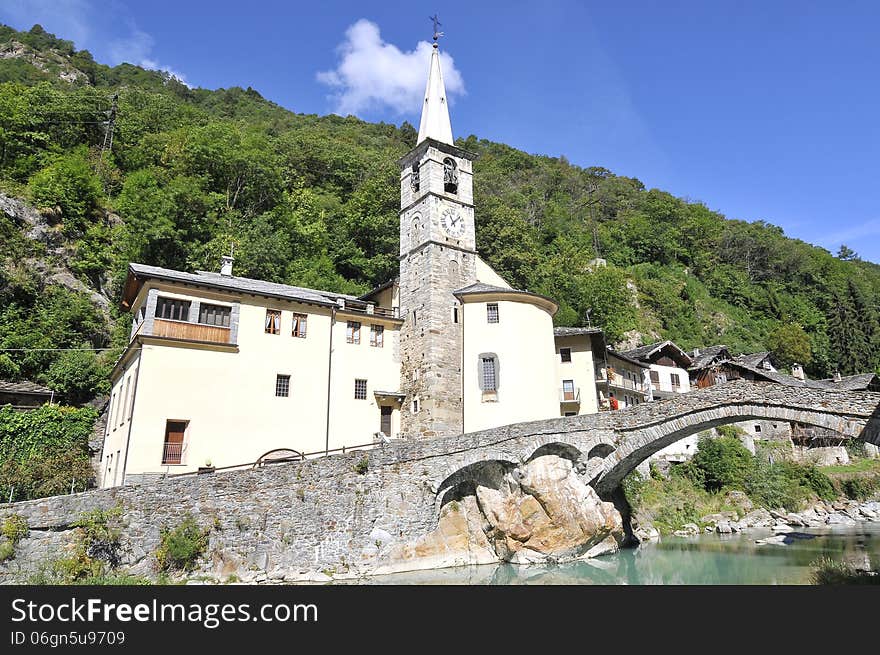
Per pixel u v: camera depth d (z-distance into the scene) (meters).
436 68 42.94
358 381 33.56
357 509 24.00
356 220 60.81
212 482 21.25
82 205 46.19
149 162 60.94
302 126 107.19
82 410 31.28
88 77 115.81
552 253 83.38
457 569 25.08
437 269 35.41
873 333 87.19
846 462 51.53
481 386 32.25
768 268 113.75
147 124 67.94
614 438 27.03
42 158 50.41
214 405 27.72
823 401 23.00
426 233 36.41
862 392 22.19
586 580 22.78
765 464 45.34
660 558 27.67
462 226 37.97
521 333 32.94
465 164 39.91
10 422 28.03
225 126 67.12
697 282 101.12
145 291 28.95
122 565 18.77
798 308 103.69
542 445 26.19
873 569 22.27
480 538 26.98
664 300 85.12
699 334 84.44
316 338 32.22
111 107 64.31
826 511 43.50
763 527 37.97
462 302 34.22
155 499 20.00
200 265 45.12
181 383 27.03
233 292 29.66
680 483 40.78
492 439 26.28
